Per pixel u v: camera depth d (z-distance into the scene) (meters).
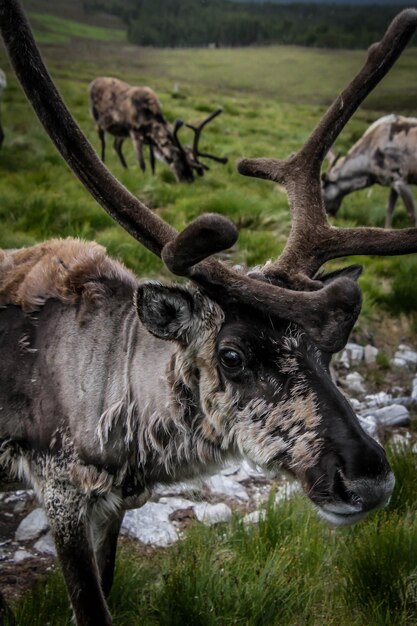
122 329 3.06
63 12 114.38
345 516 2.52
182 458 2.98
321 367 2.62
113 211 2.90
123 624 3.35
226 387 2.74
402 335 6.71
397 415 5.34
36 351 3.10
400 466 4.30
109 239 7.05
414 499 4.12
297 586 3.42
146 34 98.44
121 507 3.15
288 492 4.31
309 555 3.62
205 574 3.39
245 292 2.70
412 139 10.42
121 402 2.97
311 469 2.55
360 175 10.89
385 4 177.50
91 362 3.02
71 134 2.86
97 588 3.04
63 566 3.04
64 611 3.29
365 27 125.25
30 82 2.80
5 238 6.95
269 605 3.32
